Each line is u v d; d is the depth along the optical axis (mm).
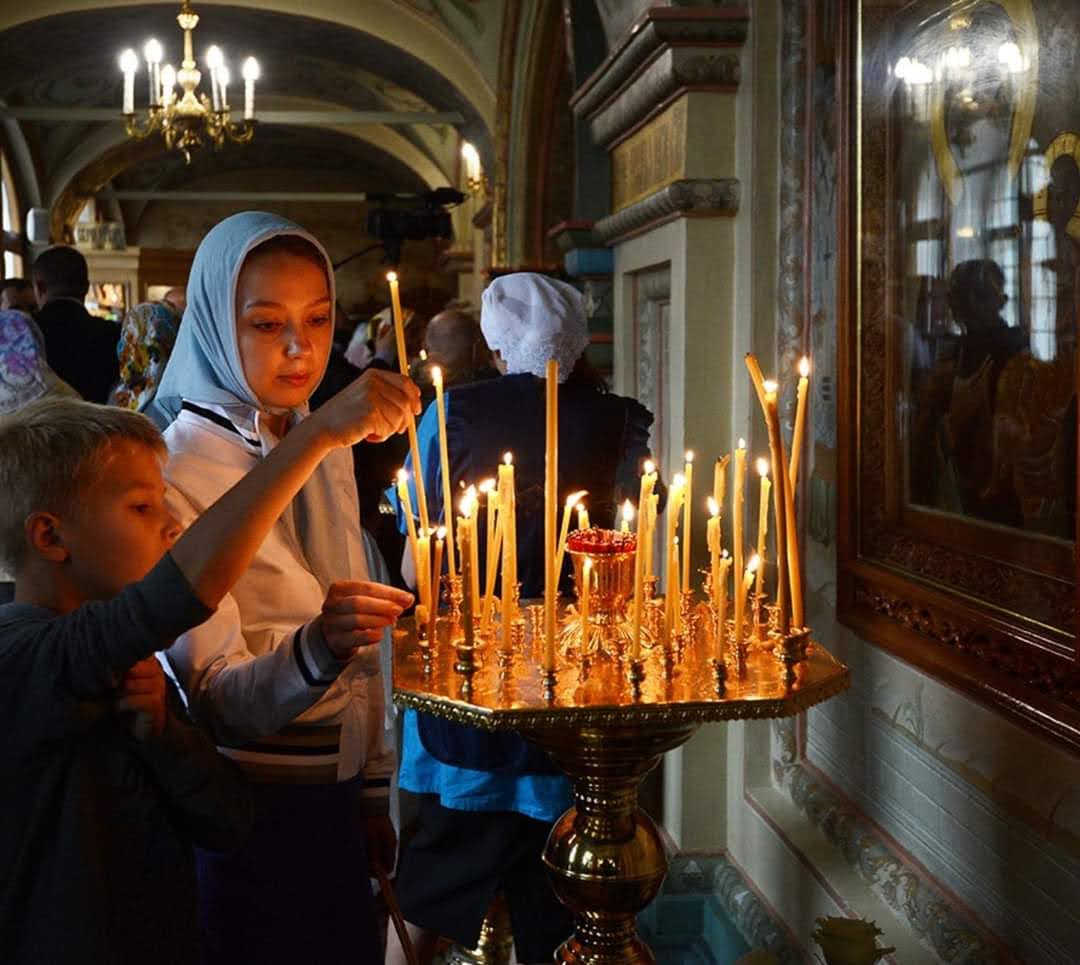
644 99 3518
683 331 3352
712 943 3293
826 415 2939
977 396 2227
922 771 2498
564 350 2447
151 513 1396
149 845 1376
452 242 15656
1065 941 1998
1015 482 2098
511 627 1600
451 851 2449
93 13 11367
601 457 2439
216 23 11773
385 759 1884
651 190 3643
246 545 1327
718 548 1678
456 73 11109
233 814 1466
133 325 4148
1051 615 1991
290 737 1713
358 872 1770
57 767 1308
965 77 2250
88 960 1294
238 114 18000
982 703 2199
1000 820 2189
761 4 3148
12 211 17750
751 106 3180
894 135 2531
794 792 3096
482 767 2344
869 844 2676
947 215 2322
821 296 2953
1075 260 1906
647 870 1760
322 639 1501
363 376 1442
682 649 1693
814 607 3045
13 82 12922
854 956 1738
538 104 9633
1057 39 1949
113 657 1272
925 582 2436
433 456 2416
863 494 2730
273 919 1690
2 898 1298
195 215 26578
